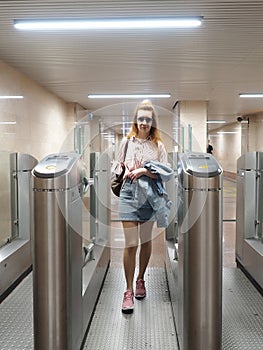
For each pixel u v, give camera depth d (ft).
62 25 10.36
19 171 11.48
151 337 7.32
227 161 35.37
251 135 32.09
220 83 18.34
